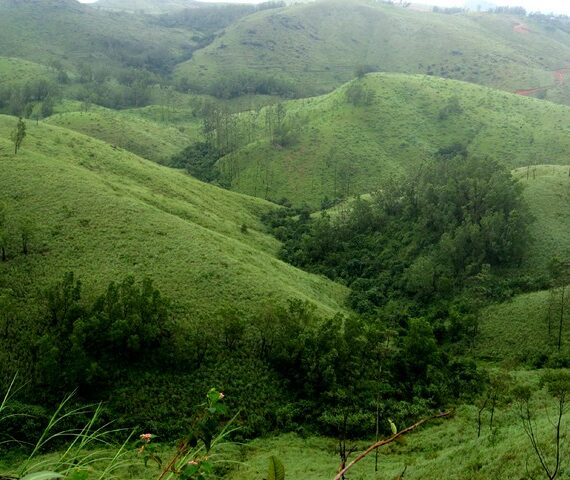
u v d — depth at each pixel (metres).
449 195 98.69
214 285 62.72
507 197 92.38
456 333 73.69
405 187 115.00
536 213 95.44
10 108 196.88
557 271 76.75
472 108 183.38
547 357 62.34
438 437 40.72
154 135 193.12
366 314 82.19
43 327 48.91
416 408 49.03
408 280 90.12
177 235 71.94
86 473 4.69
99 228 68.31
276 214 127.62
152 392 46.41
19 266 57.59
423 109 185.50
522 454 22.94
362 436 45.34
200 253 68.62
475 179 96.56
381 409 48.59
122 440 40.69
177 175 126.25
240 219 115.56
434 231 99.44
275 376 52.28
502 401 46.97
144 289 52.28
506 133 167.62
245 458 39.44
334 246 105.69
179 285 60.62
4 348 46.12
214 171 163.88
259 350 54.78
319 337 54.34
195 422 5.18
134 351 48.97
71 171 84.12
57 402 42.69
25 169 79.25
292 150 166.50
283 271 83.38
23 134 86.50
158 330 50.00
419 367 56.81
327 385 51.31
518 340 69.00
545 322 69.44
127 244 66.25
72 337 45.31
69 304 49.59
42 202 71.31
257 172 158.88
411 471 28.44
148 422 43.19
